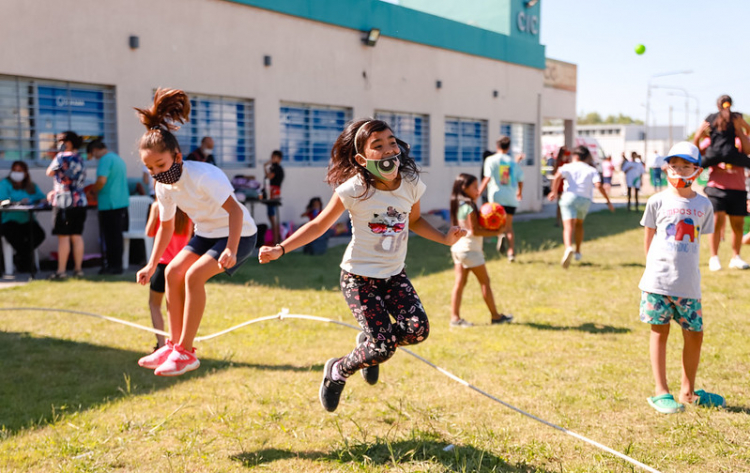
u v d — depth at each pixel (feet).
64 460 12.01
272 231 43.55
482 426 13.53
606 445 12.50
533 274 32.40
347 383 16.38
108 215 32.58
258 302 26.35
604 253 39.09
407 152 12.32
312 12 48.34
